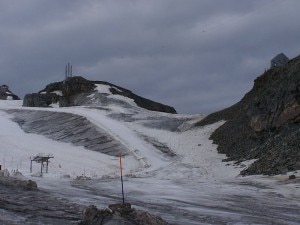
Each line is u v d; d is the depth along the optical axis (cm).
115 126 5931
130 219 1122
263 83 5962
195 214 1509
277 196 2106
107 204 1634
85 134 5559
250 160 3862
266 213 1578
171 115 7281
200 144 5425
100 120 6159
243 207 1730
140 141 5400
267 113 4362
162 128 6378
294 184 2450
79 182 2630
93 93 8556
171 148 5328
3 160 4197
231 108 6612
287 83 4278
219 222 1357
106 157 4706
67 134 5641
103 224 1086
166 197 2030
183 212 1547
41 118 6538
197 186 2545
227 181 2847
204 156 4778
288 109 4016
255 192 2256
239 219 1420
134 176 3500
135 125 6266
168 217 1420
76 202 1627
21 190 1855
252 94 6166
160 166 4397
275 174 2900
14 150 4631
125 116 6738
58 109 7088
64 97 8744
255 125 4506
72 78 9069
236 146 4788
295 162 2944
